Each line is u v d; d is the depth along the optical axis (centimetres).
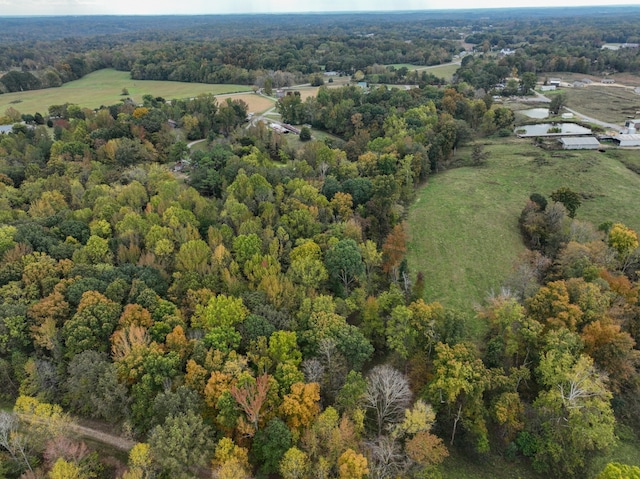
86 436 6238
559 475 6212
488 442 6619
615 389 6838
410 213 13125
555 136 18388
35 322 7219
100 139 15700
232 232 9900
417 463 5916
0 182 12481
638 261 9344
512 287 8906
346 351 7088
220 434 5931
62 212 10644
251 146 16038
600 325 7081
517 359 7506
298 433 5831
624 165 15388
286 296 7975
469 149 18238
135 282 7756
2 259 8562
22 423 5856
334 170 13962
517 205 13175
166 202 10756
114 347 6575
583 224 10375
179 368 6556
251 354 6650
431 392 6600
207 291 7831
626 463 6234
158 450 5266
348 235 10112
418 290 9331
